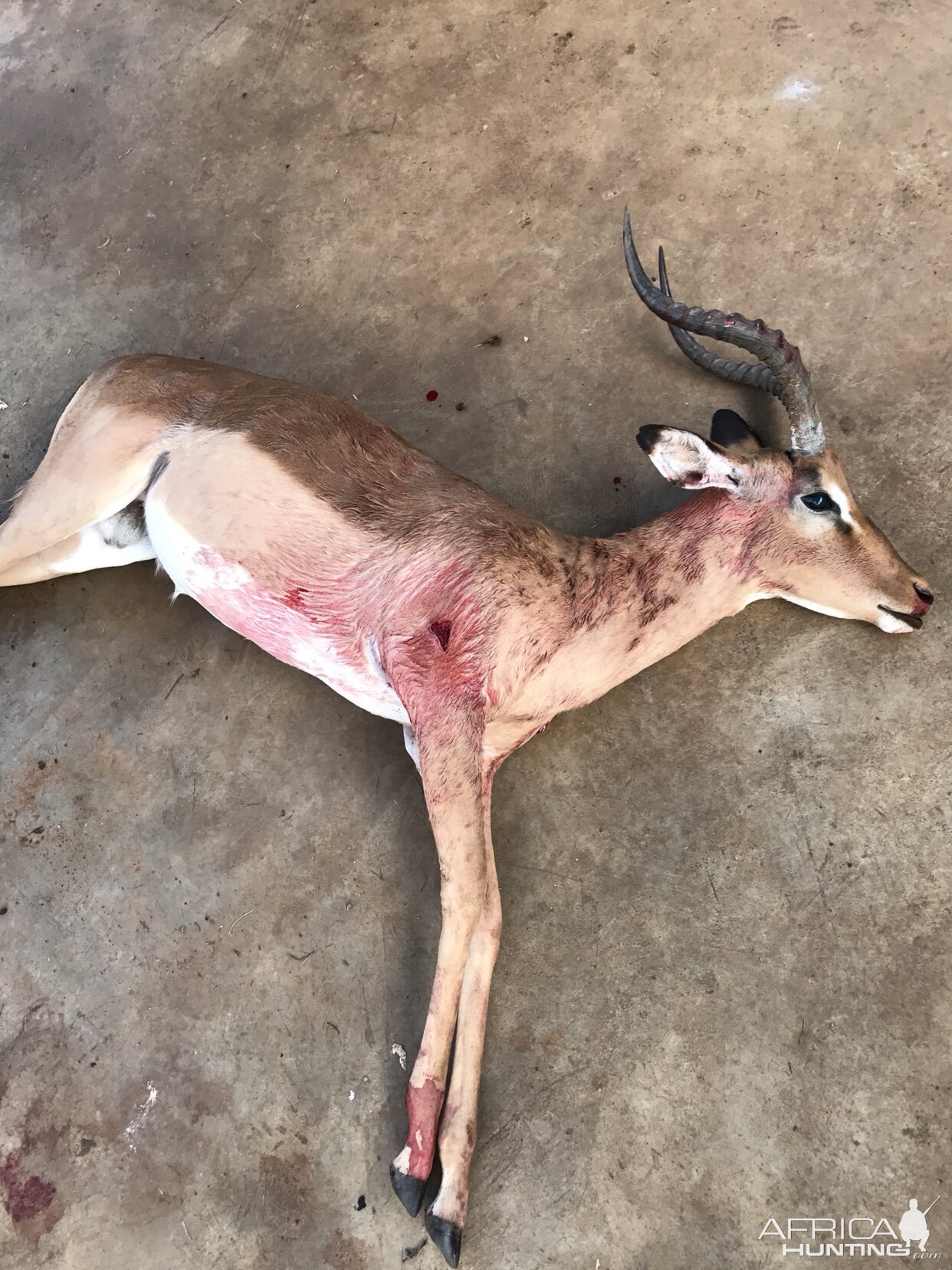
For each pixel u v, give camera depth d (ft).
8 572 5.01
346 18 6.71
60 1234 4.23
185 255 6.19
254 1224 4.21
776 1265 4.04
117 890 4.76
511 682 4.35
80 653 5.21
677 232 5.81
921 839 4.56
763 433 5.34
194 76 6.68
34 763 5.01
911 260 5.55
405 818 4.80
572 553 4.53
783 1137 4.20
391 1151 4.27
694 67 6.16
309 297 6.00
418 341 5.82
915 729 4.75
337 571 4.45
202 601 4.75
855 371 5.39
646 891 4.61
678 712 4.90
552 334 5.70
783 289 5.60
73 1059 4.49
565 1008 4.46
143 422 4.73
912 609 4.66
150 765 4.98
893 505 5.12
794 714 4.84
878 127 5.85
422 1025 4.46
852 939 4.45
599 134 6.10
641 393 5.52
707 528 4.59
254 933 4.65
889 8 6.11
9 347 6.03
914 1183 4.09
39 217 6.40
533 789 4.83
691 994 4.43
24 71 6.87
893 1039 4.29
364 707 4.72
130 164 6.48
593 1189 4.18
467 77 6.39
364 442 4.70
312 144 6.38
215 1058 4.46
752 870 4.60
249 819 4.85
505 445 5.54
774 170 5.85
